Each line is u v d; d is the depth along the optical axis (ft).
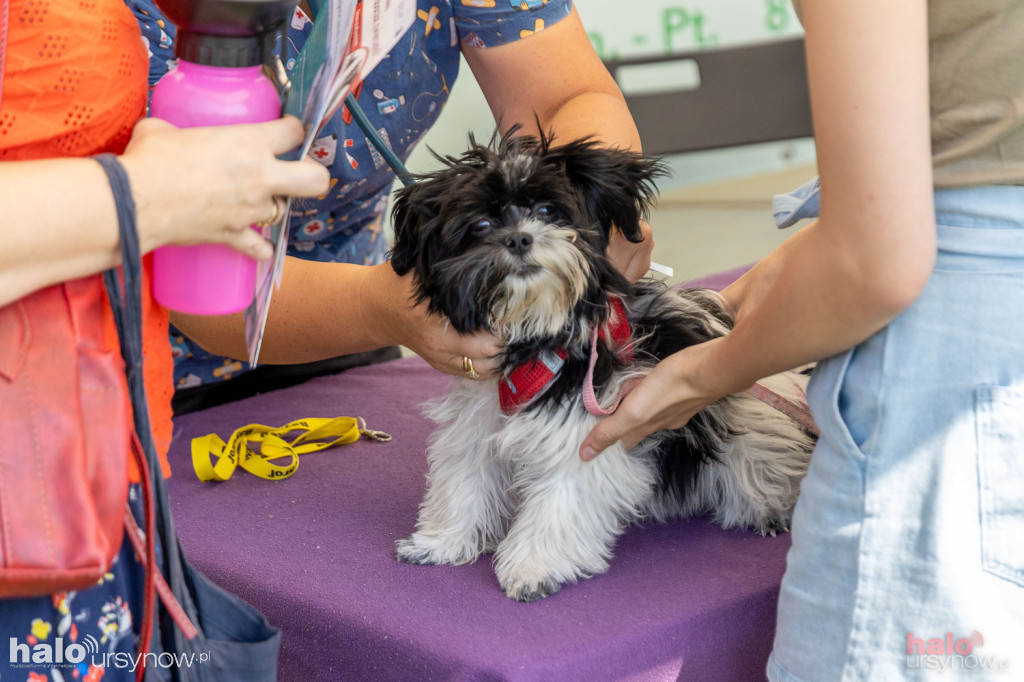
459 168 5.23
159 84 3.43
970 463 3.49
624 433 4.92
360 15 3.33
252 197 3.24
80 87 3.20
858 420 3.75
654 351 5.62
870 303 3.39
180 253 3.49
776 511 5.84
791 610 3.98
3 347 3.09
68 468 3.05
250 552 5.52
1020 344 3.43
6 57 3.05
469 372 5.21
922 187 3.19
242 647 3.84
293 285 5.58
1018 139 3.37
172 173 3.06
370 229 8.25
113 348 3.33
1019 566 3.44
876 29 3.09
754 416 6.09
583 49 6.75
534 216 5.07
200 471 6.51
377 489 6.43
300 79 3.50
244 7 3.16
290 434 7.33
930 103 3.54
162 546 3.58
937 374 3.54
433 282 5.04
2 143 3.13
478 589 5.10
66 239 2.91
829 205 3.35
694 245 19.02
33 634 3.39
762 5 24.41
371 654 4.73
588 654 4.33
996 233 3.47
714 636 4.80
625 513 5.91
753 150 26.35
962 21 3.32
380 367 8.91
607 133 6.01
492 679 4.20
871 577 3.65
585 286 5.03
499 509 5.90
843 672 3.73
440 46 6.75
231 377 8.27
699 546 5.63
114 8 3.38
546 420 5.26
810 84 3.32
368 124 5.21
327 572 5.29
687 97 14.64
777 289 3.71
